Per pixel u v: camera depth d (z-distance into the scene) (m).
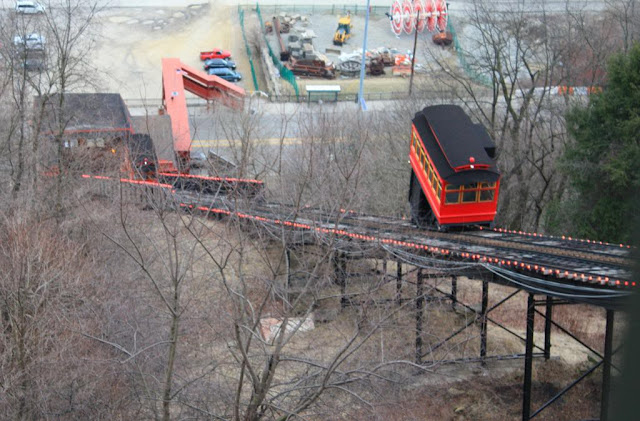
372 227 46.50
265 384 29.77
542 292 37.34
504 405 43.44
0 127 54.47
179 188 53.38
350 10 127.94
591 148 55.62
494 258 39.59
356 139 62.09
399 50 114.94
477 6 112.06
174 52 111.56
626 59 55.41
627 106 53.69
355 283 49.66
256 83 102.75
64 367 34.38
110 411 33.88
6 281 34.50
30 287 34.81
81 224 44.44
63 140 57.09
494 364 47.06
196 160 68.62
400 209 61.69
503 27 81.62
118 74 104.19
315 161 42.84
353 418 34.69
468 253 40.97
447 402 43.12
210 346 37.84
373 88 103.50
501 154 65.00
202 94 93.19
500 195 65.75
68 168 52.62
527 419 40.53
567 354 49.03
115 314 36.97
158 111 84.00
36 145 52.00
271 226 40.47
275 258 51.00
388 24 124.50
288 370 40.22
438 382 44.19
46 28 74.38
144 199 46.56
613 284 34.50
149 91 100.62
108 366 34.50
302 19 122.81
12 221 39.06
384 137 70.25
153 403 33.59
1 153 51.53
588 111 56.34
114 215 42.28
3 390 31.08
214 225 49.47
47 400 33.28
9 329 35.81
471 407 42.84
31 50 59.53
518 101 82.06
